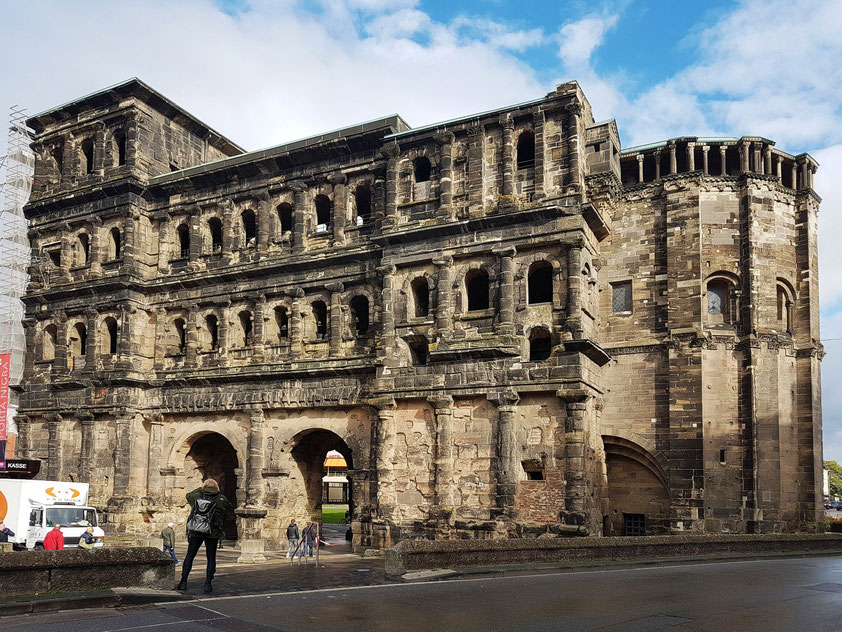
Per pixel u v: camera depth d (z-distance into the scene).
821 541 46.62
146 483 60.81
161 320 62.38
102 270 64.19
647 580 28.02
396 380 49.88
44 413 65.00
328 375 53.81
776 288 51.81
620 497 52.44
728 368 50.38
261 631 17.64
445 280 49.88
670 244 52.16
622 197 54.16
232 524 65.44
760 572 31.56
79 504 52.31
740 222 52.03
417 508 48.28
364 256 53.97
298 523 56.50
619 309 53.62
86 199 64.94
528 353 47.34
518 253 48.56
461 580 27.22
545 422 45.94
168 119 66.94
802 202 53.31
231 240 60.34
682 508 49.12
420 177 54.59
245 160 58.94
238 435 57.69
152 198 64.31
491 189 50.16
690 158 52.56
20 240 77.31
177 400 60.00
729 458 49.28
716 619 19.97
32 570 19.80
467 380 47.66
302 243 57.03
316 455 59.28
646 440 51.09
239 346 59.53
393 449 49.50
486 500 46.41
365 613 20.08
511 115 49.97
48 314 66.38
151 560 22.41
